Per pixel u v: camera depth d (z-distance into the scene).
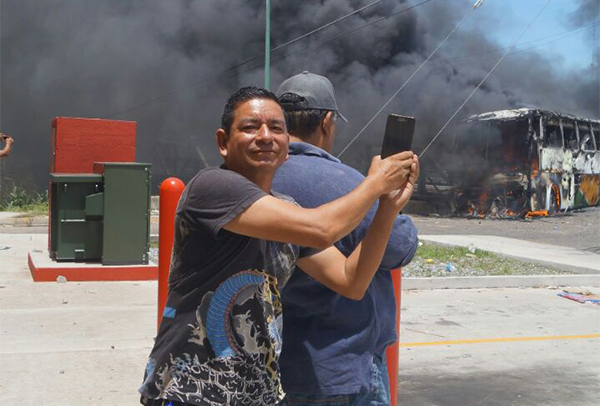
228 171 1.65
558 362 5.00
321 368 1.89
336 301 1.90
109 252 7.24
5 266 7.98
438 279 7.82
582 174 22.09
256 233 1.58
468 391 4.33
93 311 5.80
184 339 1.61
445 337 5.66
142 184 7.32
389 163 1.68
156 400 1.61
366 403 1.98
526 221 19.06
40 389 3.86
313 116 2.07
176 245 1.67
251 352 1.62
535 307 6.92
